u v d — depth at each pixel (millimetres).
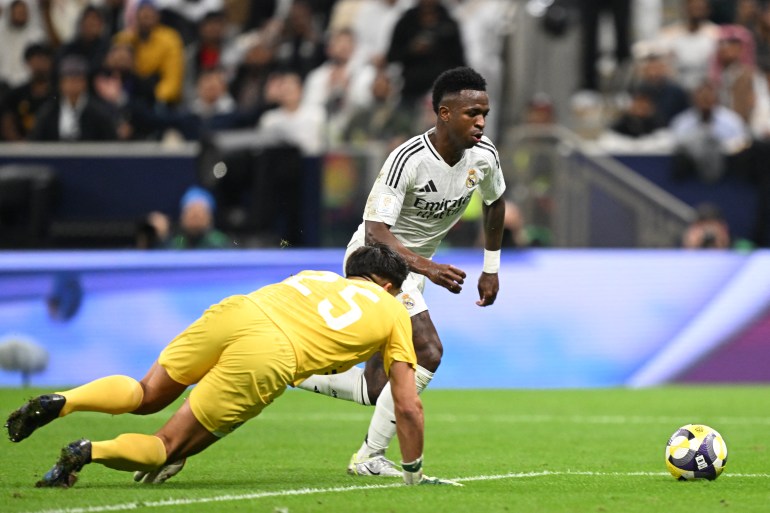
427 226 26984
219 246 53531
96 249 56562
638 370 52625
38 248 56375
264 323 21703
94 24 65812
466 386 51719
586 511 19812
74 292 50625
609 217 55844
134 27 66812
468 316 51750
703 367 52875
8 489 21812
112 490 21625
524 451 30859
